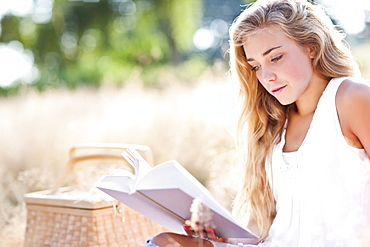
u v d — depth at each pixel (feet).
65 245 9.67
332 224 7.36
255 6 8.04
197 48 72.38
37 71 61.41
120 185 7.63
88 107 25.08
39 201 10.12
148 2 61.72
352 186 7.36
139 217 9.89
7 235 13.43
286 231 7.79
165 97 23.49
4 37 61.82
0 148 20.31
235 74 8.64
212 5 96.94
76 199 9.60
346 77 7.74
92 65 63.36
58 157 20.15
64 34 62.39
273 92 7.82
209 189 15.94
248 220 8.68
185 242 7.19
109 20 62.39
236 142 8.98
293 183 7.76
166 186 6.75
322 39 7.77
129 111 22.39
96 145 10.66
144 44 62.13
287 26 7.65
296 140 8.13
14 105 27.07
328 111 7.57
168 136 19.36
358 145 7.53
